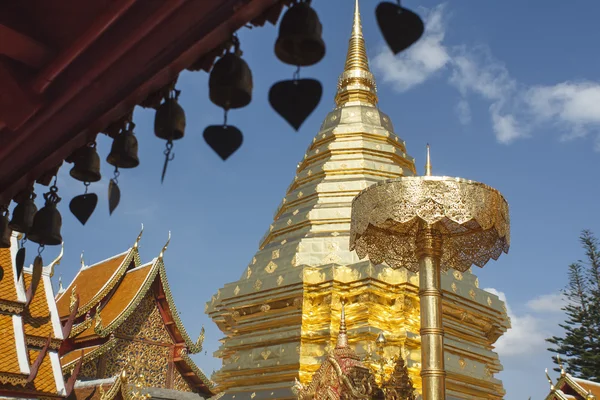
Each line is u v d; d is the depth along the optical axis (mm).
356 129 22375
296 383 11953
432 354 9555
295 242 18875
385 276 17109
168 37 4043
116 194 5234
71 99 4848
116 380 26125
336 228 19188
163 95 4684
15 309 18031
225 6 3730
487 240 11656
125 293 33188
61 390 18328
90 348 30906
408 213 10078
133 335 32625
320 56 3672
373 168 21141
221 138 4094
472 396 17516
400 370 11070
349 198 20094
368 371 10672
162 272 33844
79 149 5625
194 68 4316
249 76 4020
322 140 22922
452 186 10156
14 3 4602
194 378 34062
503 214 10680
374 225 10992
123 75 4457
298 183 22328
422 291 10000
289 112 3596
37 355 18781
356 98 24156
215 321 19812
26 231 6086
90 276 35375
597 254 38000
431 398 9305
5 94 4977
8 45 4688
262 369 17438
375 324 16812
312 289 17406
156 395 31484
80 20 4457
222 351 19125
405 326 16875
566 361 36406
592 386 23094
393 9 3045
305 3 3605
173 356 33719
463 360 17516
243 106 4094
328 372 10875
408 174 22047
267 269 18797
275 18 3783
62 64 4734
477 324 18328
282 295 17656
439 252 10195
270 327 18062
